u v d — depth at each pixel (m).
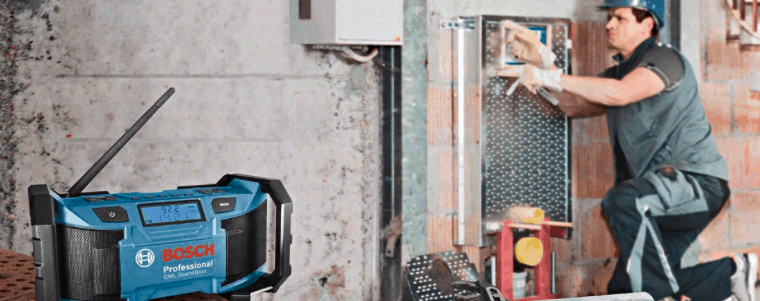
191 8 2.15
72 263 1.03
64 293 1.03
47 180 2.16
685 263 2.58
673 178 2.51
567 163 2.40
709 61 2.51
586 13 2.42
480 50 2.24
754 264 2.66
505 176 2.32
